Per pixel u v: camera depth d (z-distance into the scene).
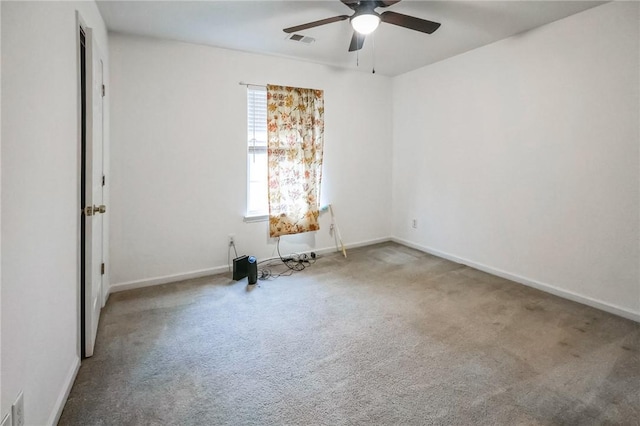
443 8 2.66
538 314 2.72
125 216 3.19
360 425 1.58
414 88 4.51
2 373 1.07
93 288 2.16
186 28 2.99
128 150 3.15
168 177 3.36
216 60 3.50
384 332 2.45
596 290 2.83
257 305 2.90
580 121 2.84
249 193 3.90
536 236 3.24
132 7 2.57
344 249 4.41
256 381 1.90
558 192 3.04
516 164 3.36
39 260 1.36
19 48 1.18
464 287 3.30
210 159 3.56
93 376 1.91
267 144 3.85
